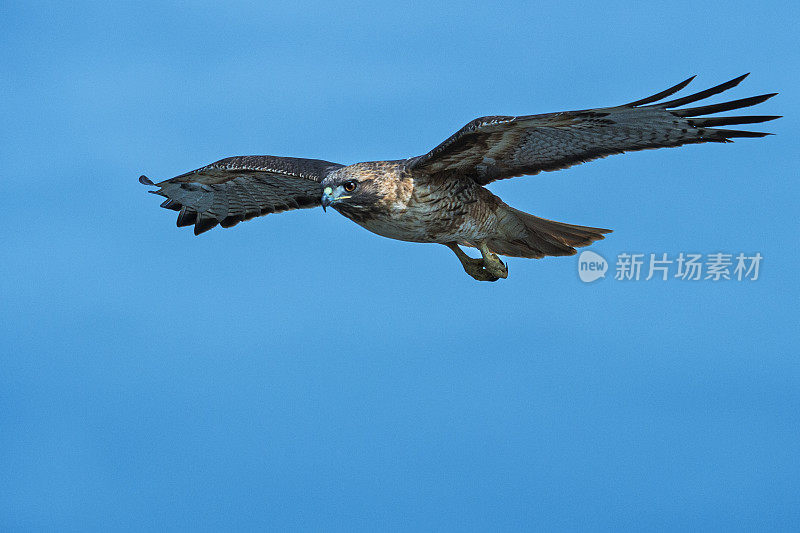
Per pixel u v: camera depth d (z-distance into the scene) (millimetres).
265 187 13461
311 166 12727
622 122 10570
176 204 13852
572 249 13695
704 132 10562
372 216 11969
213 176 13055
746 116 10227
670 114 10367
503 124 10531
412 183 11758
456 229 12398
